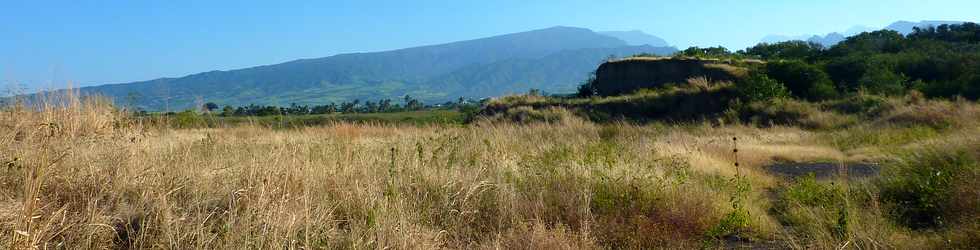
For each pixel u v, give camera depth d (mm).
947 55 32031
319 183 6254
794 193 7621
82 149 6816
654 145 12094
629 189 6672
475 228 5875
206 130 10227
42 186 5234
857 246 5211
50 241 4465
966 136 10461
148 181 5727
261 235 4660
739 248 5680
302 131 12250
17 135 7277
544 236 5250
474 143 9172
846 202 6348
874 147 15375
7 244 4137
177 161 6457
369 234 5016
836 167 12391
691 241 5770
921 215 6699
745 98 27516
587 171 7137
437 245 5125
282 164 6480
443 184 6465
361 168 6863
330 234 5043
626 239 5652
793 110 25094
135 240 4645
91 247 4547
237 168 6484
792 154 14375
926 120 19859
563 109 29047
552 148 9477
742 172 10211
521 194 6570
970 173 6957
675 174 7832
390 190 5988
